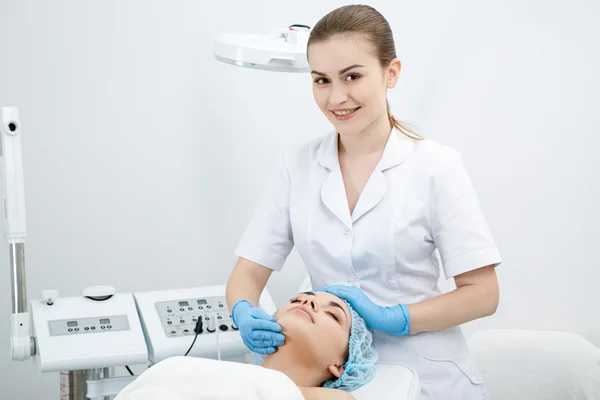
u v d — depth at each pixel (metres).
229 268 2.75
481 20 2.72
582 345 2.56
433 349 1.80
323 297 1.73
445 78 2.74
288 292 2.80
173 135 2.64
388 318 1.72
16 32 2.50
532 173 2.79
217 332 1.99
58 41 2.53
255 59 2.01
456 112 2.76
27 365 2.64
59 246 2.60
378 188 1.79
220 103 2.66
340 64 1.65
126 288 2.67
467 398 1.83
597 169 2.79
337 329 1.69
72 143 2.57
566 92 2.76
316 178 1.88
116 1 2.55
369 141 1.83
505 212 2.80
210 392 1.50
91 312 2.04
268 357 1.73
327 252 1.83
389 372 1.70
